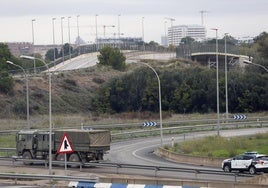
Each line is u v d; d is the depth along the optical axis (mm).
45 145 137875
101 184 95375
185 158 150000
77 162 125250
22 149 141500
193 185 90812
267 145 166875
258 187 86500
